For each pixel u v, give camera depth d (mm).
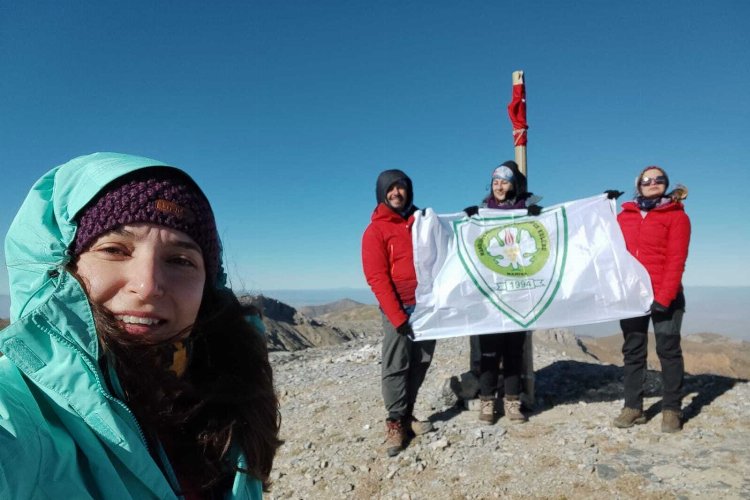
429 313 5121
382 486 4461
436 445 4949
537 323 5113
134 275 1054
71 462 917
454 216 5355
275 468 5020
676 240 4664
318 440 5496
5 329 922
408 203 5273
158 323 1117
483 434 5051
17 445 816
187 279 1143
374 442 5215
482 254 5234
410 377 5164
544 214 5336
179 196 1131
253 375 1503
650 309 4789
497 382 5379
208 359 1479
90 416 961
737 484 3824
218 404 1378
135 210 1057
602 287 5059
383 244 5004
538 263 5227
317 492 4516
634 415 4871
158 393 1140
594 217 5246
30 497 834
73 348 973
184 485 1264
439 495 4215
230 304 1521
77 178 1095
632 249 5008
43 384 933
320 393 7242
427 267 5141
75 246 1063
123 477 1017
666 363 4758
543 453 4602
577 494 3969
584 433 4883
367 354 9797
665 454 4367
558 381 6414
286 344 57250
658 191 4867
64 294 981
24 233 1068
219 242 1299
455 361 7863
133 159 1152
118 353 1056
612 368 6746
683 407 5230
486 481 4293
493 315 5141
